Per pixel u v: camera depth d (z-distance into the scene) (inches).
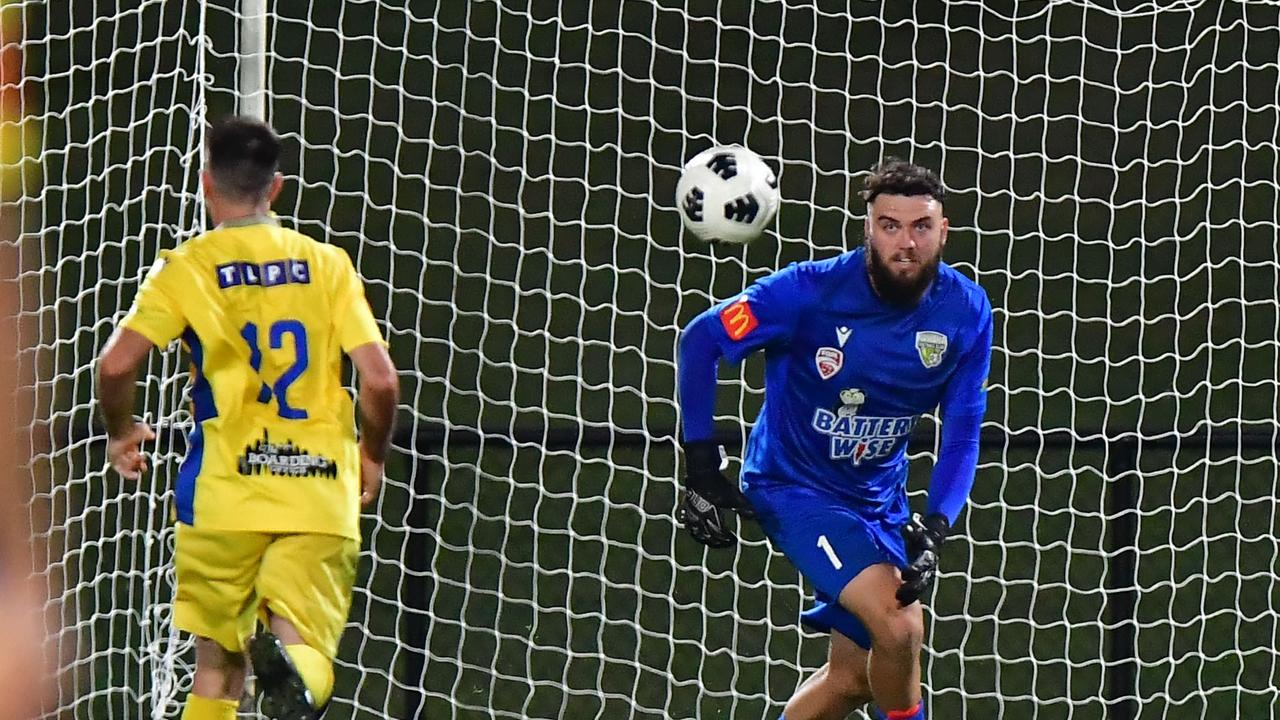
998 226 1218.0
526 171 1225.4
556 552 965.8
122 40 1143.0
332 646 469.4
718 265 1190.3
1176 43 1254.9
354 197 1187.3
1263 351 1135.0
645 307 1047.0
